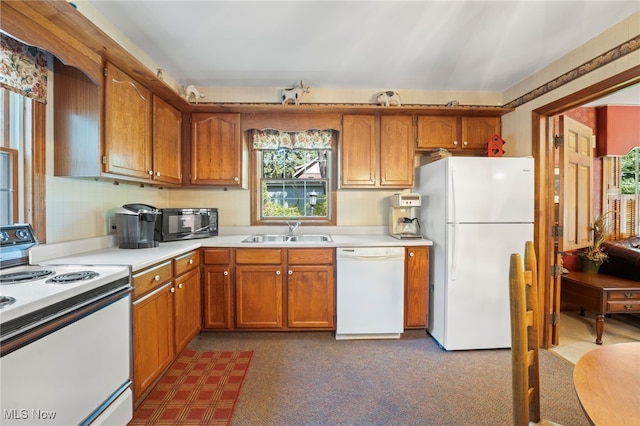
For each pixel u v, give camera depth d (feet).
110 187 7.64
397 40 7.14
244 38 7.08
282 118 9.64
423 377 6.82
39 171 5.72
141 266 5.61
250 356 7.68
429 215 9.20
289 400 6.00
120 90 6.44
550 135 8.52
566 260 11.30
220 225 10.47
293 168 10.83
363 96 10.12
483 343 8.04
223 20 6.39
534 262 3.80
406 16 6.23
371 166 9.61
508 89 9.89
